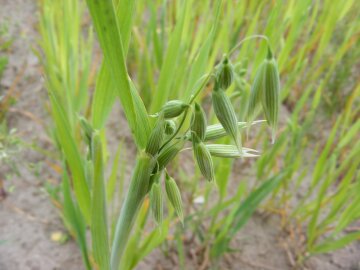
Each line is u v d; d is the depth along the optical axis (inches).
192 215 8.8
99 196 4.1
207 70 6.6
